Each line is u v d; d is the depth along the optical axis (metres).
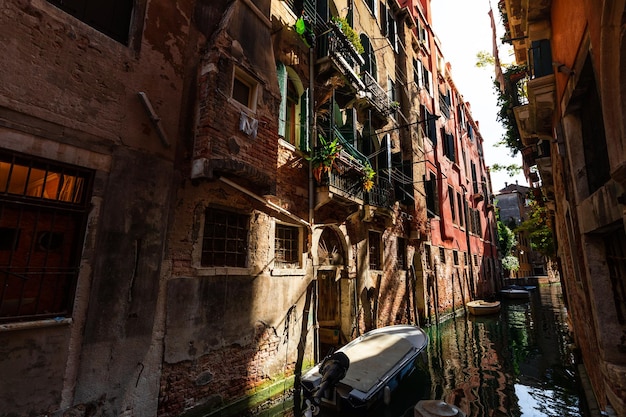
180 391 4.65
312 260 7.58
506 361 9.35
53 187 3.68
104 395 3.81
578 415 5.88
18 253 3.39
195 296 4.98
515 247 42.91
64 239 3.74
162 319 4.54
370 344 7.45
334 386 5.65
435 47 20.08
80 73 3.88
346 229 9.14
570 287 7.77
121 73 4.30
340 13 10.16
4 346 3.13
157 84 4.73
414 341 7.86
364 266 9.77
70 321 3.58
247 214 6.11
